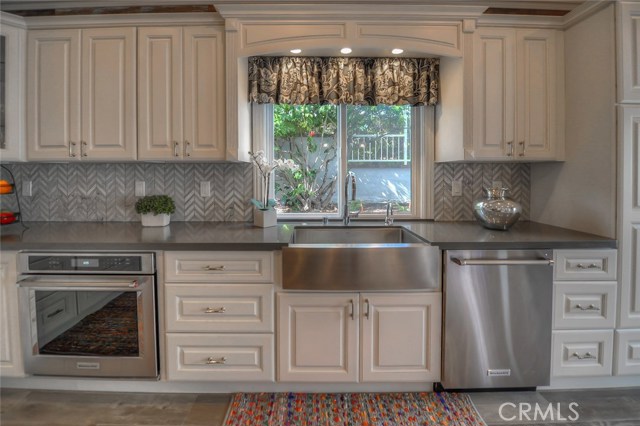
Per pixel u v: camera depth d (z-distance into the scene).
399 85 2.57
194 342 1.97
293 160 2.74
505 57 2.31
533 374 1.98
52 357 1.97
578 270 1.97
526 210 2.74
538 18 2.29
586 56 2.15
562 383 2.10
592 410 1.92
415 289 1.92
